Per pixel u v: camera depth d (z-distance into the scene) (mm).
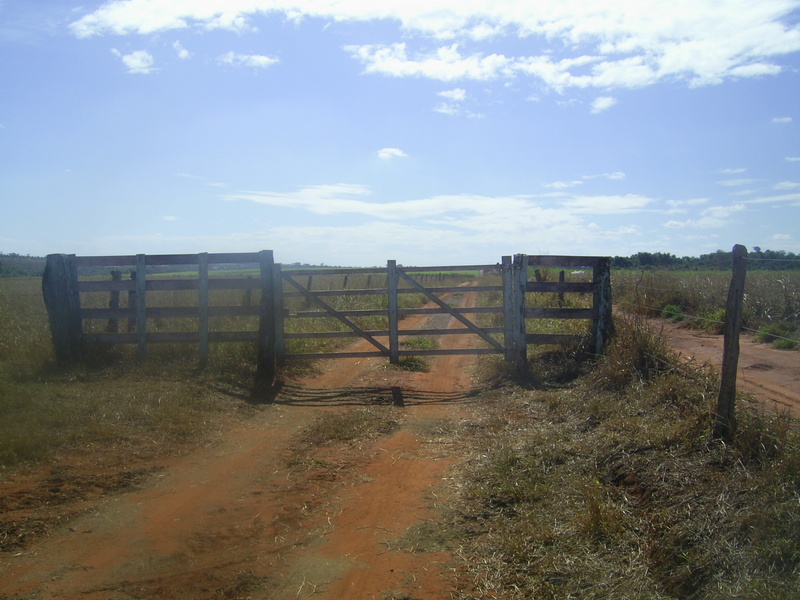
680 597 3998
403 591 4375
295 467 6977
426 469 6930
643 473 5516
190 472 6723
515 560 4746
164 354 11438
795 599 3498
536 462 6508
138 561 4707
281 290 11672
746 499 4559
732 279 5691
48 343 11516
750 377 8773
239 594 4309
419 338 16594
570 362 11227
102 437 7273
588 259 11398
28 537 4977
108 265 11289
